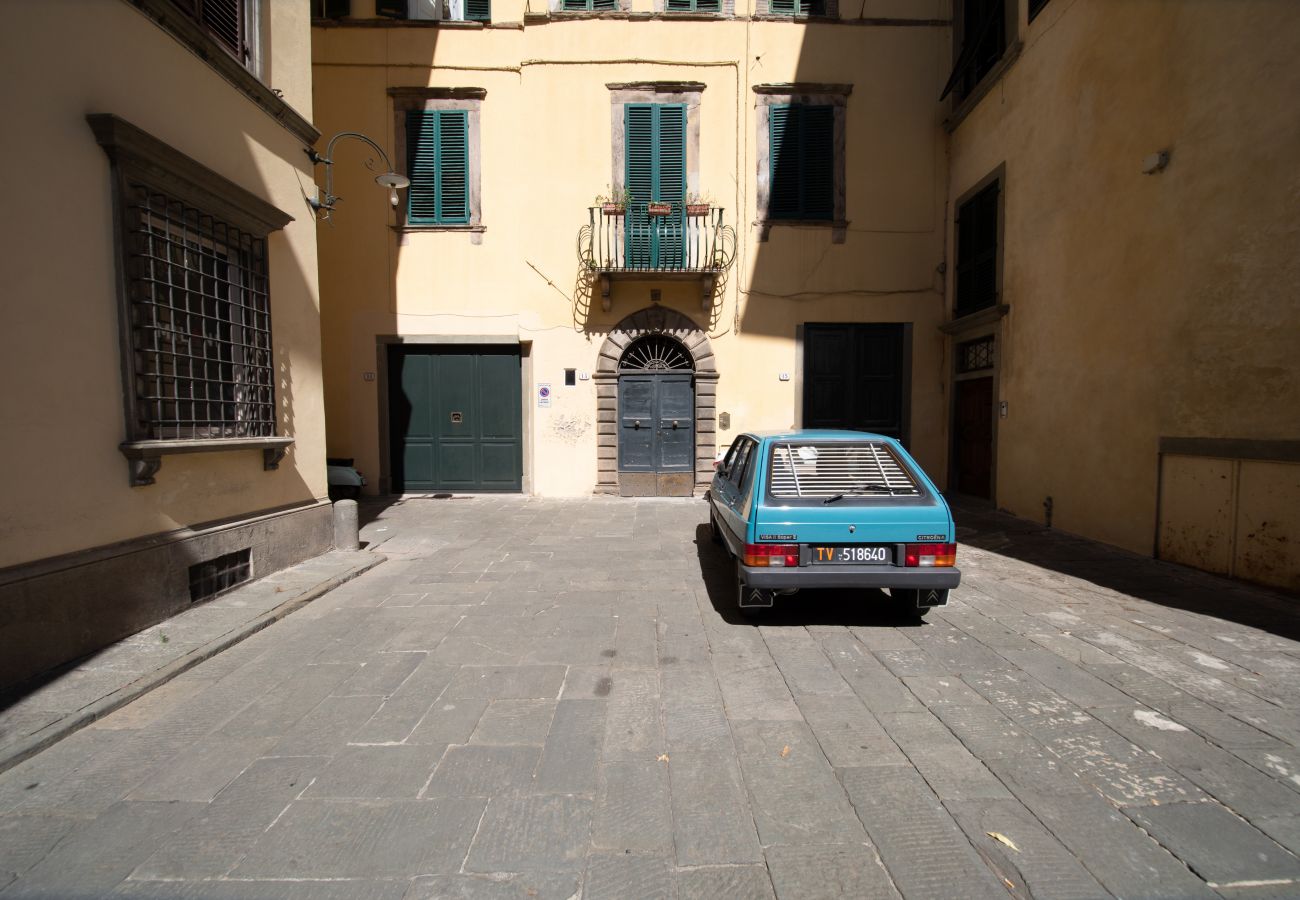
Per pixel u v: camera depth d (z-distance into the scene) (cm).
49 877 205
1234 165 521
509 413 1045
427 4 995
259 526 548
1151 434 617
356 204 1009
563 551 674
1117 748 279
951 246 1016
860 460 444
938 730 296
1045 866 206
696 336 1012
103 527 397
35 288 353
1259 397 505
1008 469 864
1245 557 525
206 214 490
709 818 232
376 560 623
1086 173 700
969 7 969
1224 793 245
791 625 443
